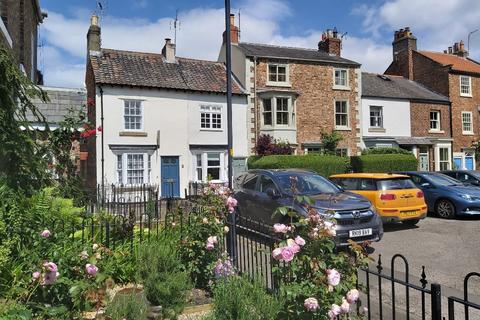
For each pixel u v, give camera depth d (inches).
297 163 783.7
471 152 1138.7
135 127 775.7
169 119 801.6
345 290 124.6
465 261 283.9
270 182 359.6
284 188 339.6
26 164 232.4
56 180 294.7
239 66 912.9
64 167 306.2
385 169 869.8
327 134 930.1
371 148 976.3
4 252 152.3
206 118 842.8
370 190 399.9
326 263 130.7
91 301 137.3
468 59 1307.8
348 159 871.7
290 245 123.3
